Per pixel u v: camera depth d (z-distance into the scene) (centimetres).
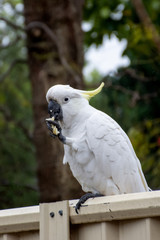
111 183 604
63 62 1151
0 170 1339
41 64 1221
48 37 1227
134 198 425
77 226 466
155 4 1564
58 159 1172
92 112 624
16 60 1269
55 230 465
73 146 595
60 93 619
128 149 612
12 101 1541
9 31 1514
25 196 1253
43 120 1200
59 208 466
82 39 1273
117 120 1238
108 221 442
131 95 1266
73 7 1255
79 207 460
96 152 594
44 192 1175
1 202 1243
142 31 1384
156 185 1135
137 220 424
